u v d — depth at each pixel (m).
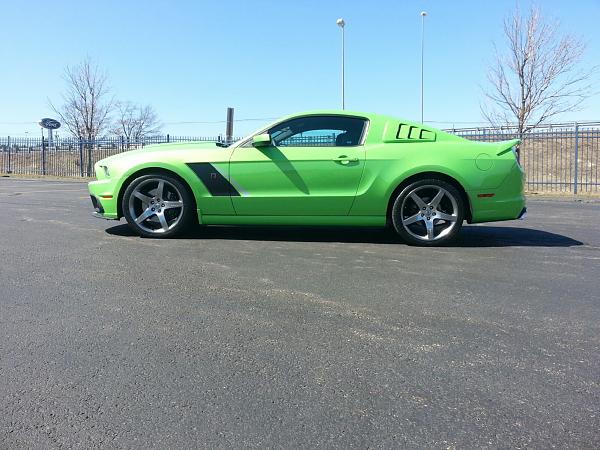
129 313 3.34
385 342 2.93
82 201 10.16
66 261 4.71
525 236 6.40
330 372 2.57
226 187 5.66
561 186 15.52
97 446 1.96
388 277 4.29
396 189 5.53
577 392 2.38
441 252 5.32
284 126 5.73
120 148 23.31
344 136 5.68
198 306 3.50
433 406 2.26
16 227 6.60
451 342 2.94
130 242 5.63
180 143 6.19
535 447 1.97
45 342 2.88
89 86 31.36
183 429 2.08
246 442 2.00
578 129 14.10
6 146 25.67
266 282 4.09
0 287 3.87
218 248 5.37
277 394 2.35
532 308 3.53
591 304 3.62
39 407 2.22
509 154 5.57
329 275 4.33
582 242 5.97
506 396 2.34
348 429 2.08
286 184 5.60
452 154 5.50
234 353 2.77
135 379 2.47
